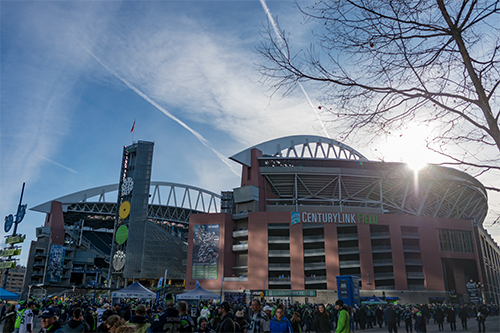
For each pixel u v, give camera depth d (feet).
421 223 287.69
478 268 287.89
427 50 25.14
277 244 288.10
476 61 24.90
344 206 315.17
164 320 29.19
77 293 276.00
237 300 258.16
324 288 269.23
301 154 351.87
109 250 483.51
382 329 115.55
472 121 24.20
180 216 506.48
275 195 336.08
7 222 294.66
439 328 106.52
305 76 24.94
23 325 53.36
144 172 373.81
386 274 270.46
